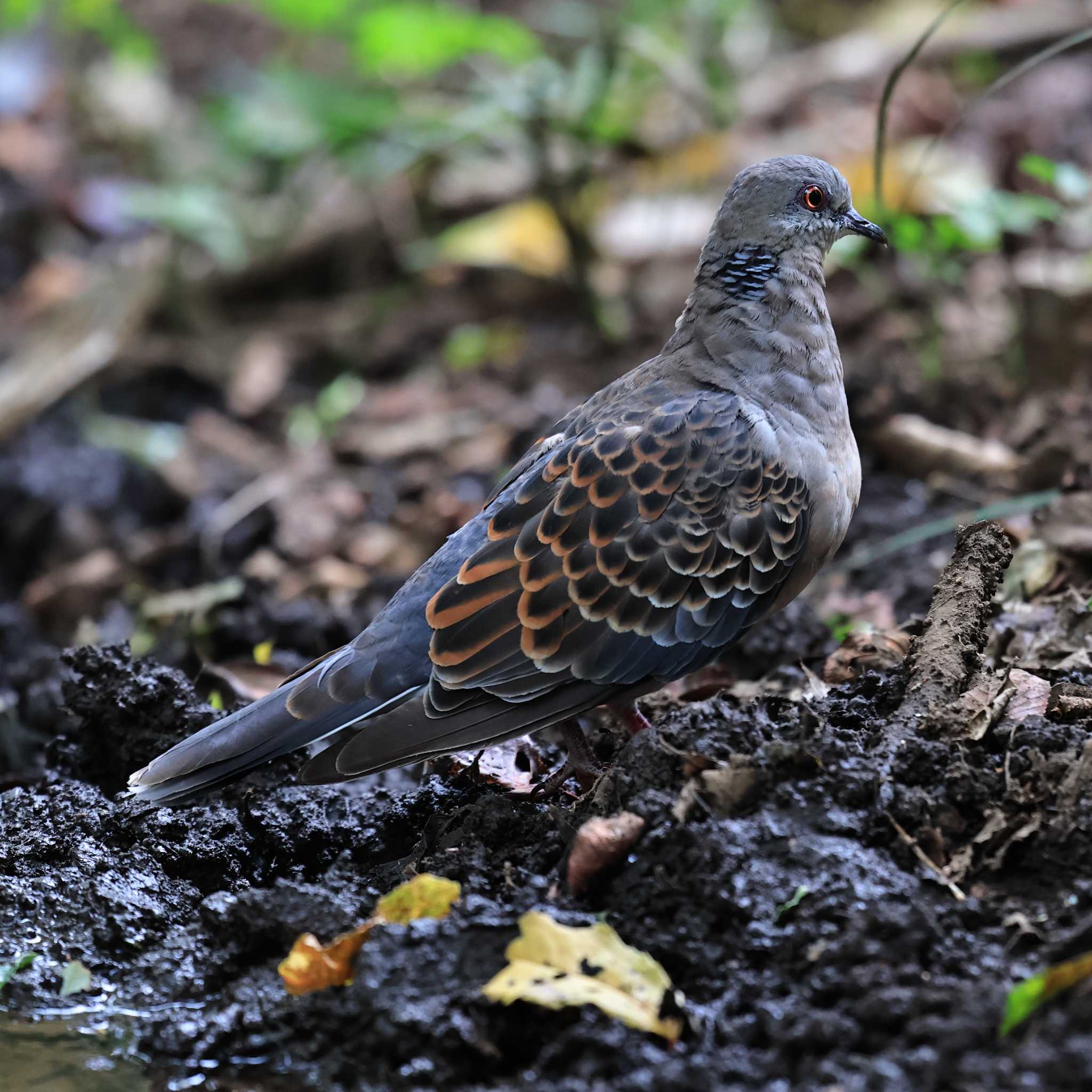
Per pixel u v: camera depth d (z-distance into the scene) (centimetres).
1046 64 1933
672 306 1736
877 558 1175
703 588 810
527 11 2202
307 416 1672
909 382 1391
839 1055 606
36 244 2089
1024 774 714
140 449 1619
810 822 694
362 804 870
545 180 1675
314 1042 680
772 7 2270
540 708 786
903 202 1302
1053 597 1004
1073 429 1186
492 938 671
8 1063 711
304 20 1869
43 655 1215
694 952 664
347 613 1238
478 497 1446
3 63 2239
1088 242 1525
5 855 843
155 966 755
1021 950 643
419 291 1891
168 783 750
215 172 2053
